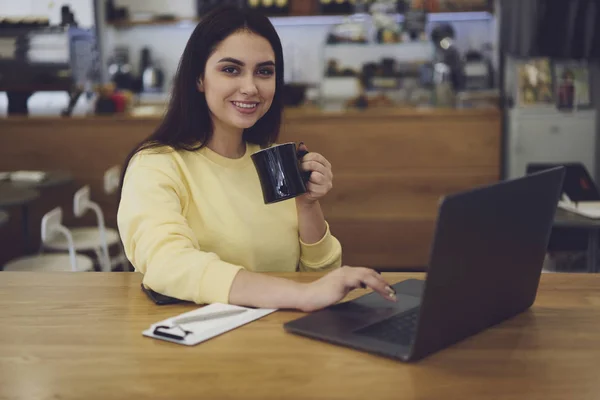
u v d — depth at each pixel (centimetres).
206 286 145
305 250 185
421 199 526
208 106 176
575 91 554
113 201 524
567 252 377
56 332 133
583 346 124
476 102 555
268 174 147
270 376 113
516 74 554
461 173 522
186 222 164
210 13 172
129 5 724
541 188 133
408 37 614
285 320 136
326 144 522
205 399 106
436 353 121
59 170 504
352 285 139
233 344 125
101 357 121
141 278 167
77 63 565
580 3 544
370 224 529
